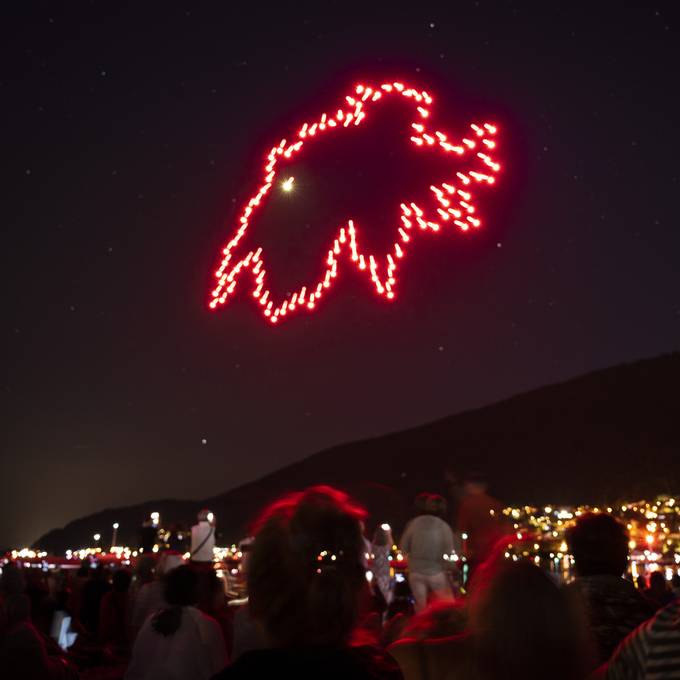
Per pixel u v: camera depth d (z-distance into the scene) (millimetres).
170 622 7770
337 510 3898
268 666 3643
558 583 3861
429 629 5141
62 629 14305
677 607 3805
